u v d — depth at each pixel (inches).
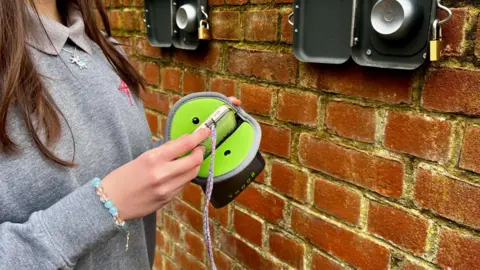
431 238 25.1
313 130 31.0
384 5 23.5
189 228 46.8
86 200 17.4
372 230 28.3
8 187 17.9
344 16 26.7
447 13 22.2
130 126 23.2
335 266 31.2
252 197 37.5
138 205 17.9
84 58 21.5
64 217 17.1
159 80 45.7
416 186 25.4
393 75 25.4
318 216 31.8
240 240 39.8
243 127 24.8
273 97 33.4
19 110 17.9
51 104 18.6
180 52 41.8
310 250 33.0
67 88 20.1
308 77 30.4
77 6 23.7
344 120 28.7
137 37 47.5
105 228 17.5
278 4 31.1
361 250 29.2
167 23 41.0
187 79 41.7
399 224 26.6
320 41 28.3
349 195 29.3
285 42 31.3
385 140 26.5
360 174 28.3
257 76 34.3
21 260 16.7
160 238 52.7
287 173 33.7
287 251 35.0
